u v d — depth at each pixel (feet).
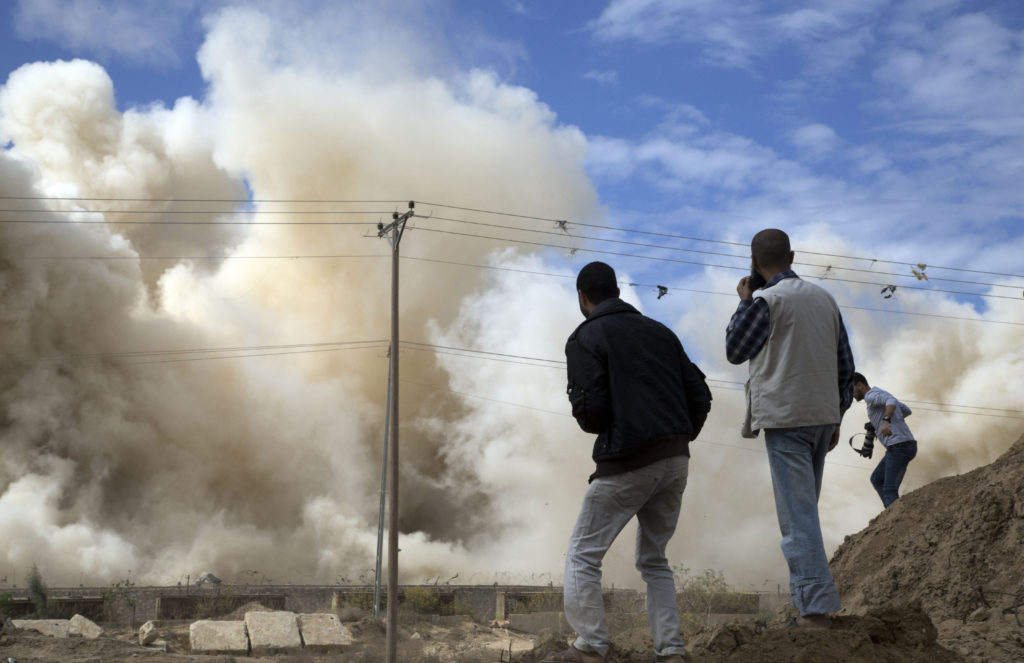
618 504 13.88
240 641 75.20
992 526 21.53
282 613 80.33
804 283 15.79
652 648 15.48
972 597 20.11
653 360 13.93
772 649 14.20
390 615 85.05
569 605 14.14
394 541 94.48
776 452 15.56
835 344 15.76
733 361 15.79
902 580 22.59
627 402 13.70
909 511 26.81
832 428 15.60
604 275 14.99
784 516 15.55
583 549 14.08
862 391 31.30
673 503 14.38
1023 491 21.49
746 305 15.72
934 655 14.80
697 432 14.83
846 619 15.49
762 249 16.42
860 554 26.89
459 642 95.45
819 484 16.16
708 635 15.43
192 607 94.12
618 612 61.46
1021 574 19.99
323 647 77.97
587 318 14.71
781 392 15.35
